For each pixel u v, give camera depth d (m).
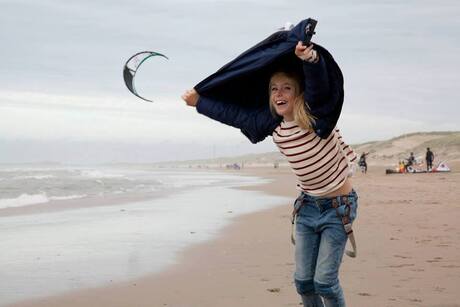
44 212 14.46
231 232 10.55
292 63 3.62
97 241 9.48
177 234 10.28
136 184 31.30
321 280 3.72
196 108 3.94
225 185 31.25
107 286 6.24
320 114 3.48
